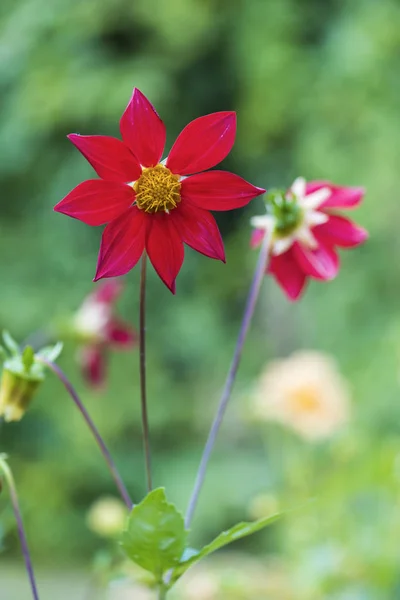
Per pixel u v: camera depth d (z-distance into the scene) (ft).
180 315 14.08
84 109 13.97
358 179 12.96
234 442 13.52
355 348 12.35
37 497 12.39
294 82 13.87
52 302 13.52
